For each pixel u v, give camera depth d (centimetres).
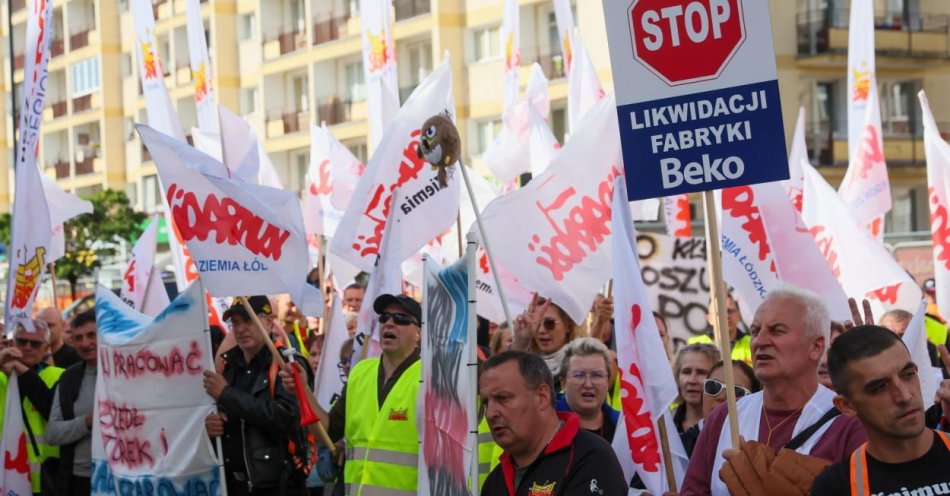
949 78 4631
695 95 782
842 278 1331
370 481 969
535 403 749
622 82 796
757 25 768
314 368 1577
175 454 1162
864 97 1678
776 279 1180
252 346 1151
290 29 5475
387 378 992
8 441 1271
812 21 4384
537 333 1157
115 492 1196
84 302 2995
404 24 4747
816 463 703
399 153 1300
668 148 787
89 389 1305
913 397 590
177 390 1162
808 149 4409
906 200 4600
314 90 5312
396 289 1212
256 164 1347
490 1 4541
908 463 595
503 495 770
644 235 1564
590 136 1164
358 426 994
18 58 6938
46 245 1304
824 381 947
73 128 6688
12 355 1267
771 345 752
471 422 726
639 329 869
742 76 772
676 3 783
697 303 1565
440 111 1309
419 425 857
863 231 1318
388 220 1230
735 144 774
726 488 764
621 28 796
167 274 3428
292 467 1151
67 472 1302
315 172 1920
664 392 861
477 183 1648
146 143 1139
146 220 5603
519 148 1767
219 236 1139
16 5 6888
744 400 788
